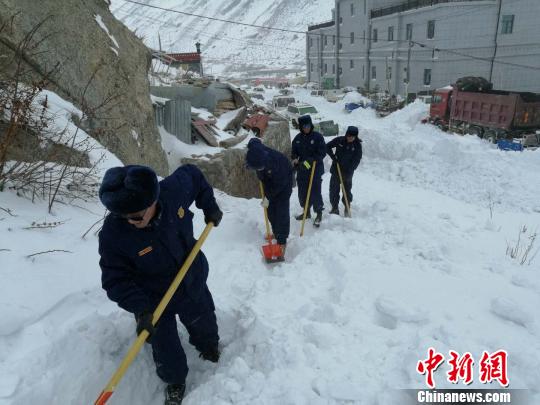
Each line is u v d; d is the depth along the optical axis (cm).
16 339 239
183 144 853
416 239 454
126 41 709
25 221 341
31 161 402
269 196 483
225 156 834
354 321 304
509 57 3073
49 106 468
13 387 211
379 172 1195
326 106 3853
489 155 1138
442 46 3306
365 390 235
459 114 2125
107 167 477
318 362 257
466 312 317
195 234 474
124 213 186
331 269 403
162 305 227
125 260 221
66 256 322
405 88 3641
